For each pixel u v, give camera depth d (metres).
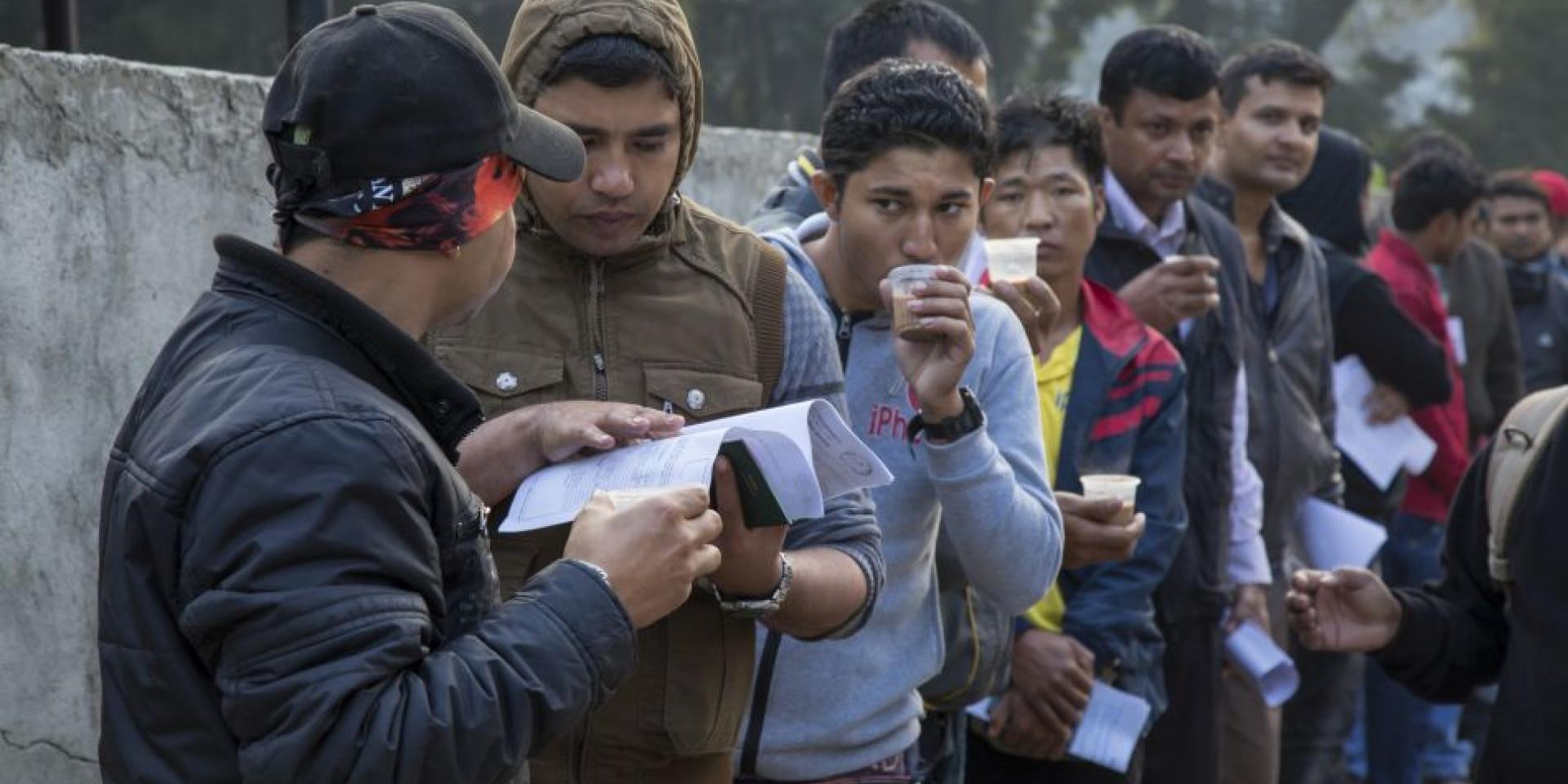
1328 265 6.28
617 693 2.59
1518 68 18.69
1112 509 3.78
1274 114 5.36
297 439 1.90
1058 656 4.03
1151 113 4.82
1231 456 4.69
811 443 2.49
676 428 2.45
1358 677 5.88
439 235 2.08
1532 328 9.06
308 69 2.03
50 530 3.16
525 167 2.15
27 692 3.13
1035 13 13.34
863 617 2.74
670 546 2.13
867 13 4.43
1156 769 4.60
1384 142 18.52
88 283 3.21
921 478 3.19
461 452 2.48
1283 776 5.74
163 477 1.93
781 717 3.06
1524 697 3.32
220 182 3.51
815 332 2.79
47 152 3.13
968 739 4.22
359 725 1.86
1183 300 4.46
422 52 2.04
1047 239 4.18
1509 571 3.38
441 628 2.02
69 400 3.18
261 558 1.86
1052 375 4.16
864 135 3.23
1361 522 5.20
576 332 2.65
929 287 3.00
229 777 1.94
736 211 5.79
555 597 2.03
